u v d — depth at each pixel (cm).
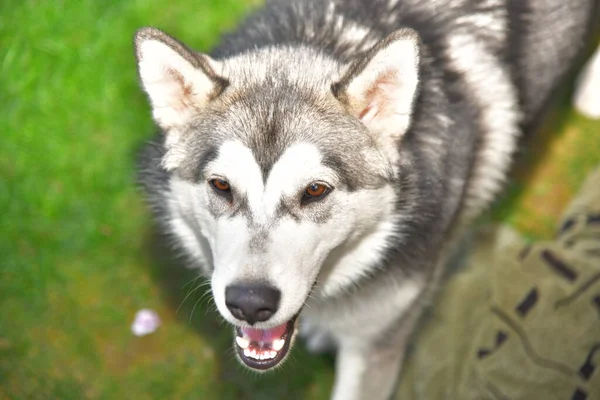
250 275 321
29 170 564
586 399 423
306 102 346
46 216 548
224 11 646
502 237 546
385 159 357
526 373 438
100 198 560
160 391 491
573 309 455
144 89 357
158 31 342
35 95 594
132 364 502
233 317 329
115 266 539
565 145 621
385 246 384
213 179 342
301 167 332
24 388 484
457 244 499
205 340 511
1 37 617
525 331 455
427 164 382
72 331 510
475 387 448
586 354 435
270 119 340
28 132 578
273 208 333
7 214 544
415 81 339
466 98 412
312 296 406
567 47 492
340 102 350
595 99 625
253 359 364
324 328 439
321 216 340
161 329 516
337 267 388
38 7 628
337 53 389
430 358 477
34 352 500
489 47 435
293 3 423
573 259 481
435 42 412
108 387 491
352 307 409
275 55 375
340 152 341
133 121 586
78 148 577
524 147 524
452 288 502
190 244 409
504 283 480
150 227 547
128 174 514
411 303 418
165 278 534
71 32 623
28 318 512
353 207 350
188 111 363
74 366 497
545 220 583
